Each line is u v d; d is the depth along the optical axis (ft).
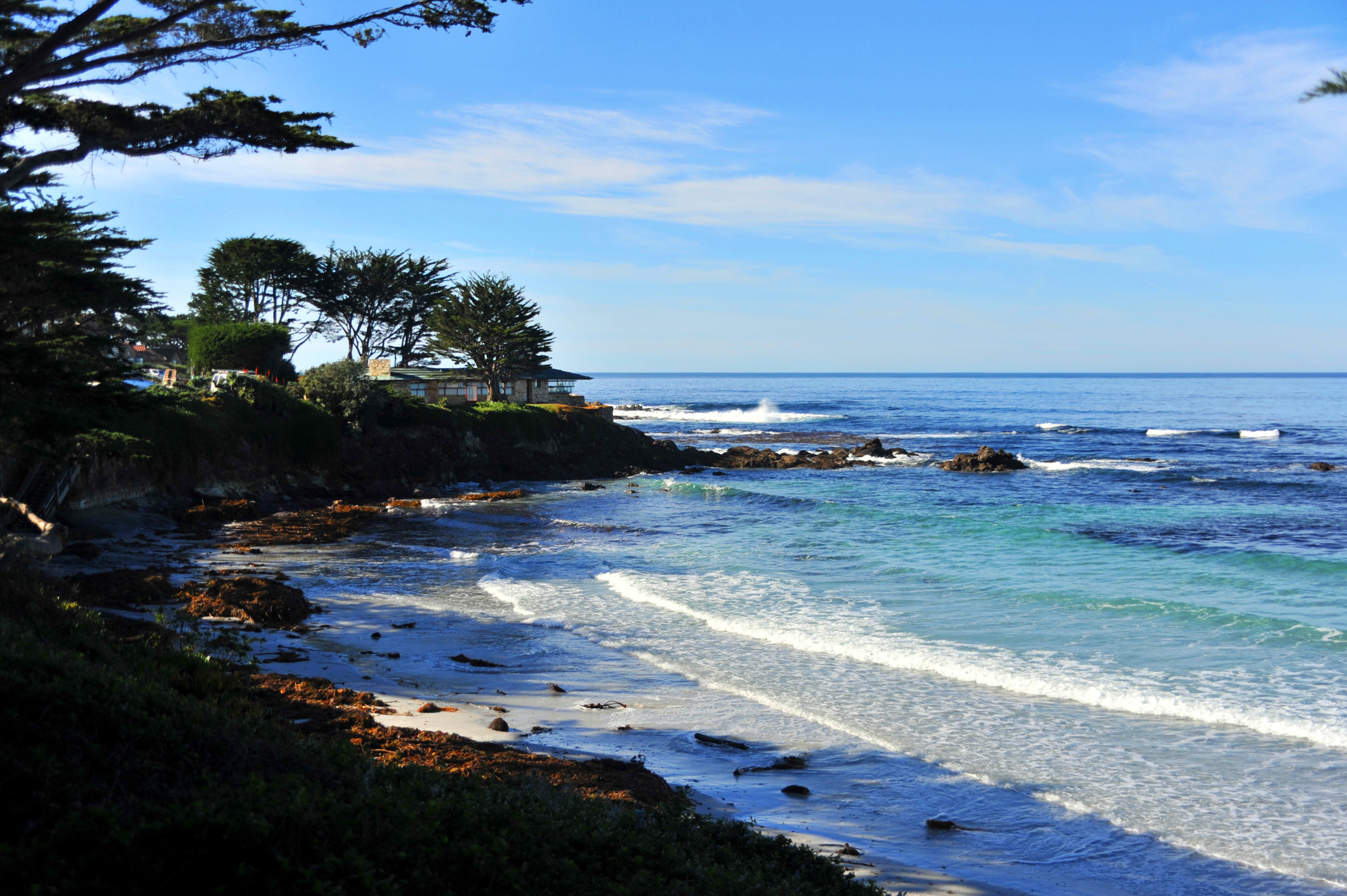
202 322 236.43
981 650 57.36
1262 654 55.88
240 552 93.81
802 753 40.19
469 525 120.06
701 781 35.88
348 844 17.74
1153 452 240.94
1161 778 37.47
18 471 89.66
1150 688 49.16
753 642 60.54
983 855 30.35
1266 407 497.05
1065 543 101.65
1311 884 28.84
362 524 118.62
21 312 67.10
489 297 246.27
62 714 21.47
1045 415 418.92
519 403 205.26
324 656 53.57
